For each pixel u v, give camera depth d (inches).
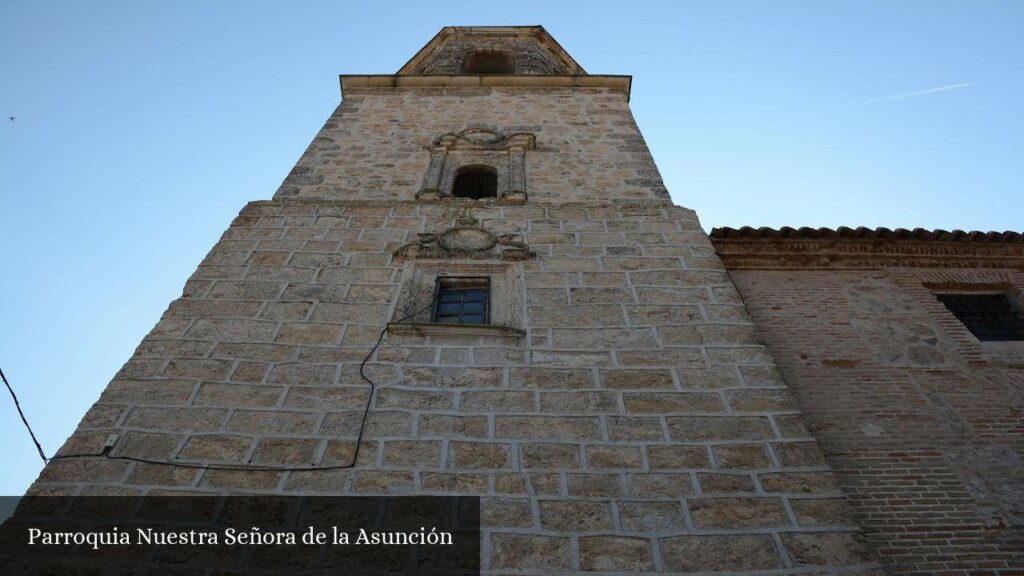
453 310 335.0
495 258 362.3
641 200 435.8
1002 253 436.1
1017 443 301.6
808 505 231.0
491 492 232.7
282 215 402.3
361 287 337.1
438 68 714.2
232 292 329.1
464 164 486.6
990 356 353.4
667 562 211.9
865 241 429.7
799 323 375.2
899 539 255.6
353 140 518.6
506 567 209.8
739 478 240.4
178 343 293.4
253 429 253.6
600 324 314.3
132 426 251.8
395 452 246.1
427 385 276.1
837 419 311.3
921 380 336.8
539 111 577.3
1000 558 250.4
